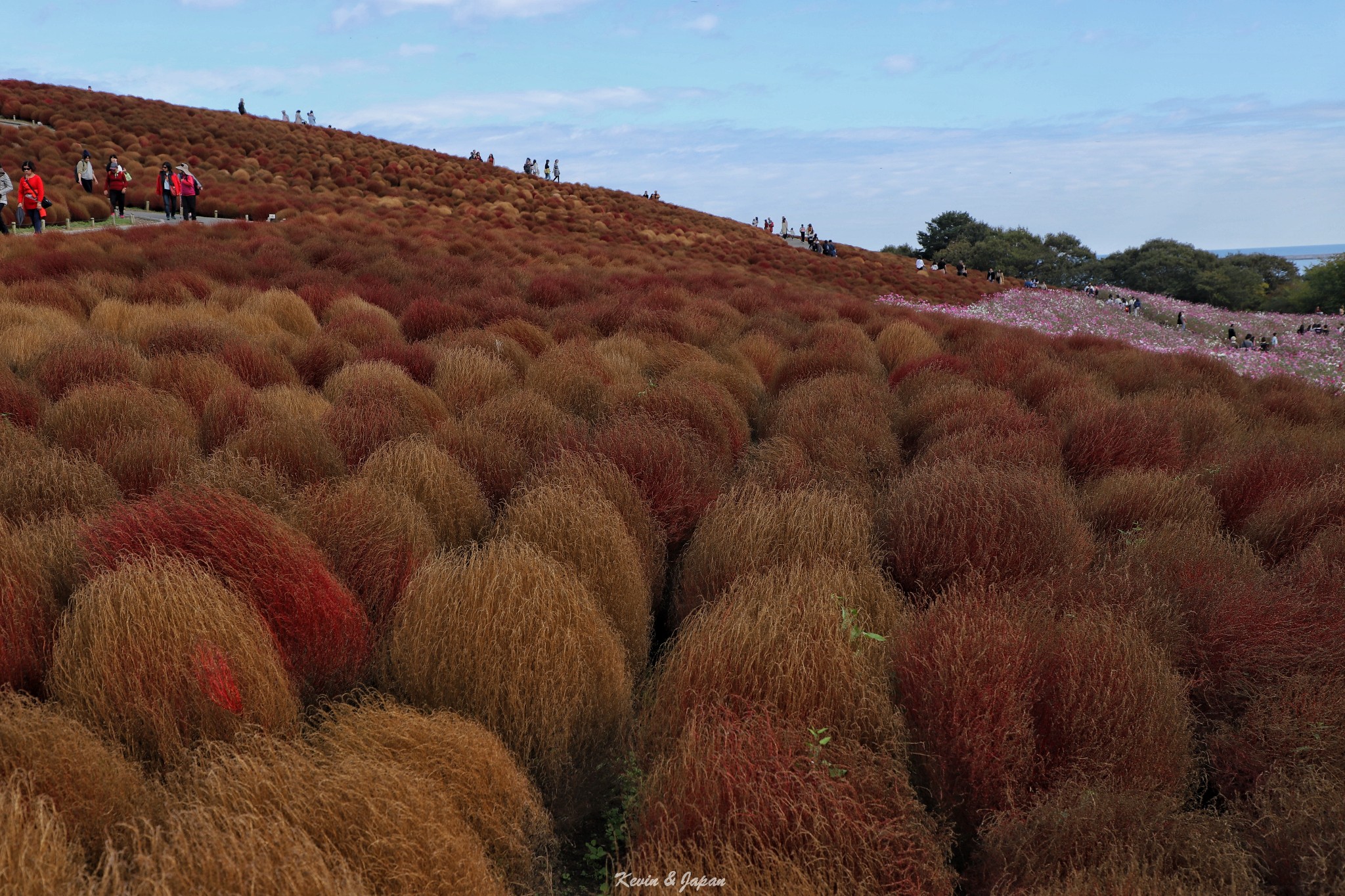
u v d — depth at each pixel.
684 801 2.53
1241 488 5.95
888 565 4.47
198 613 2.79
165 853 2.00
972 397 7.70
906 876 2.37
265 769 2.31
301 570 3.23
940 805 2.90
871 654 3.34
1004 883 2.49
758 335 11.27
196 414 6.28
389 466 4.66
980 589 3.72
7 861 1.90
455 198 38.66
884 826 2.50
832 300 19.05
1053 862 2.48
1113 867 2.34
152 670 2.67
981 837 2.75
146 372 6.77
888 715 3.01
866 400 7.78
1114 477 5.88
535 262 21.70
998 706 2.89
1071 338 15.87
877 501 5.43
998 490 4.52
